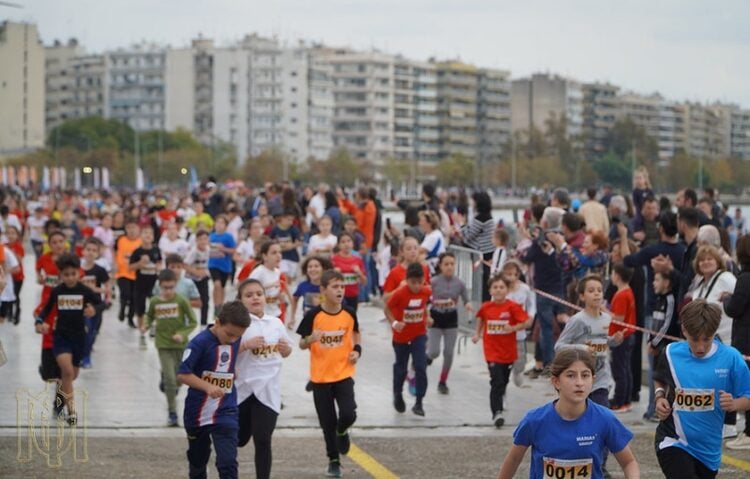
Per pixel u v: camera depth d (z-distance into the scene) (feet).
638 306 112.68
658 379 64.28
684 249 103.86
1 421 100.01
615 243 112.57
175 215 231.09
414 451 91.66
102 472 82.12
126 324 168.45
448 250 154.10
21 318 173.17
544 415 51.55
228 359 70.08
